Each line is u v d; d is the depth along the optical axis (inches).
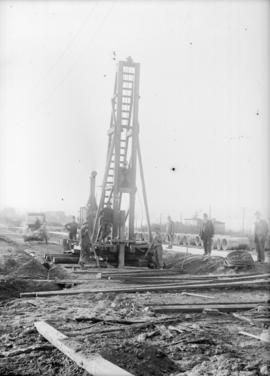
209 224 805.2
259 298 436.1
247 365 225.5
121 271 633.0
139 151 760.3
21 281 484.4
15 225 2598.4
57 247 1096.8
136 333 283.1
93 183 832.9
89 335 271.9
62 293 442.6
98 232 742.5
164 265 734.5
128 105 772.6
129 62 763.4
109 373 197.0
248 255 692.1
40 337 275.0
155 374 216.7
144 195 756.0
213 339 276.5
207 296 445.4
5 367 220.7
